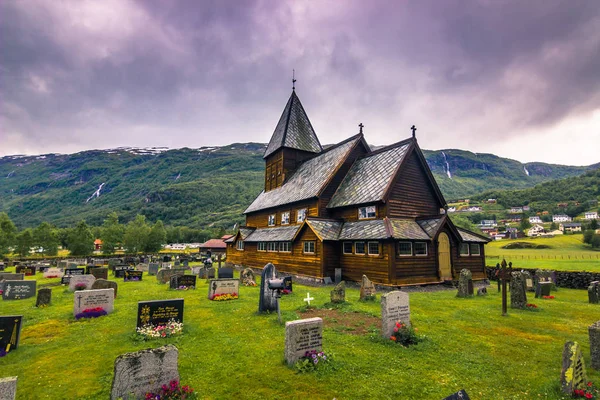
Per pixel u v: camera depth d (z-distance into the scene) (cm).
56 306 1656
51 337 1116
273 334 1118
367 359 888
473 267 2762
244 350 959
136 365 653
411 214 2625
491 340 1071
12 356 941
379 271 2272
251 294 1972
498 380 782
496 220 18975
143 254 7506
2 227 6234
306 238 2778
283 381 762
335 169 3131
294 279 2822
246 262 4072
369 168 2969
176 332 1122
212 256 6631
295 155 4406
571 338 1100
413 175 2720
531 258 5997
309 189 3253
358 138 3366
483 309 1533
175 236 13725
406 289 2192
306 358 845
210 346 999
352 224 2683
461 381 773
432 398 697
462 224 10831
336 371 814
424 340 1038
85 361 902
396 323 1060
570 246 9062
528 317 1377
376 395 704
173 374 687
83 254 6856
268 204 4019
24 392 731
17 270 3819
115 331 1177
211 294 1802
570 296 2080
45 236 6769
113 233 7844
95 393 724
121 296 1930
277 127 4922
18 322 1005
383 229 2298
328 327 1197
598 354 834
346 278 2548
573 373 707
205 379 774
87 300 1398
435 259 2430
